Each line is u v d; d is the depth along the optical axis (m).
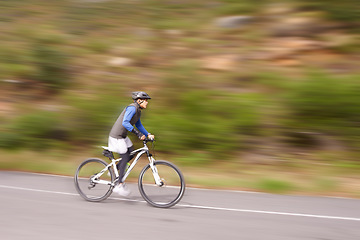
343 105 9.41
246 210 5.50
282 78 11.09
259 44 13.41
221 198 6.21
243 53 13.05
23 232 4.39
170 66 13.09
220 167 8.61
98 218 4.98
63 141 10.38
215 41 14.20
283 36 13.50
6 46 14.98
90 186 5.97
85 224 4.71
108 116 10.80
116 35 15.83
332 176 7.75
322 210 5.55
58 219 4.90
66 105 11.62
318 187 7.05
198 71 12.41
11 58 14.23
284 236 4.42
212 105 10.28
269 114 9.86
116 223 4.79
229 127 9.66
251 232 4.54
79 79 13.12
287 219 5.09
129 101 11.34
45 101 12.34
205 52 13.60
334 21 13.48
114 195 6.34
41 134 10.46
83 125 10.65
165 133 9.66
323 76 10.45
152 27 16.08
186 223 4.84
